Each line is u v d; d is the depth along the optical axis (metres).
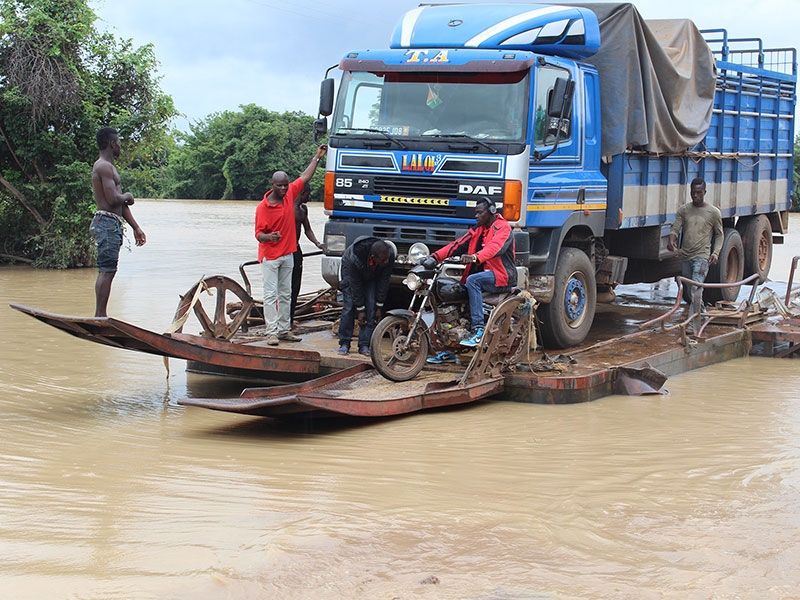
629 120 10.91
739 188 14.24
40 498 5.89
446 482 6.37
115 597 4.48
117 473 6.45
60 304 14.64
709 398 9.19
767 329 11.88
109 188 9.00
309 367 9.19
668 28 12.33
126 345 8.36
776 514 5.80
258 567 4.84
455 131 9.52
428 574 4.79
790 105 15.88
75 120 21.03
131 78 21.78
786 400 9.15
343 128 9.98
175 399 8.88
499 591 4.59
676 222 11.36
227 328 9.60
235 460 6.84
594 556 5.07
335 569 4.83
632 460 6.98
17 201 21.67
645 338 11.12
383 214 9.74
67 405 8.50
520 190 9.20
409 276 8.61
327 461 6.84
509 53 9.41
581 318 10.60
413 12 10.71
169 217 40.47
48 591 4.54
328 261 10.02
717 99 13.23
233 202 61.75
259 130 65.88
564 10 10.21
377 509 5.77
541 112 9.55
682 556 5.09
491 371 8.73
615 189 10.96
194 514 5.63
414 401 8.04
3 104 20.34
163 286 17.08
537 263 9.83
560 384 8.66
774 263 22.56
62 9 20.62
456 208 9.43
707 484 6.43
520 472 6.64
